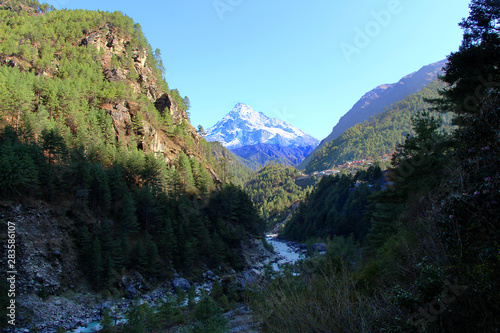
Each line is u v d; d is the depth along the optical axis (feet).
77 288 128.57
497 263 15.58
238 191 307.99
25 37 351.67
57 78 279.49
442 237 18.99
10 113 201.57
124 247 157.89
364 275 32.30
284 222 511.81
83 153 191.42
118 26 444.14
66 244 138.72
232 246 237.45
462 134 22.29
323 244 250.37
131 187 214.90
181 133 341.21
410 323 16.63
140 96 336.29
